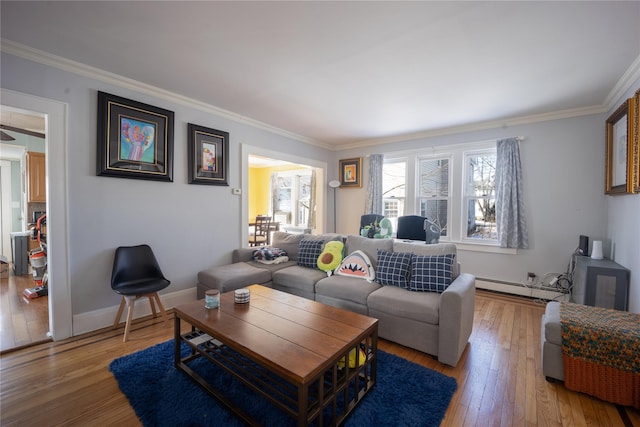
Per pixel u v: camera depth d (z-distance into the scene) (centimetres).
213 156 358
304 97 319
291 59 236
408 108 351
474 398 177
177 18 184
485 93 302
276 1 167
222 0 166
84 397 174
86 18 184
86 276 259
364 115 380
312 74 263
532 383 192
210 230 361
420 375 197
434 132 457
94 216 263
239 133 392
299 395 129
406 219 429
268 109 361
